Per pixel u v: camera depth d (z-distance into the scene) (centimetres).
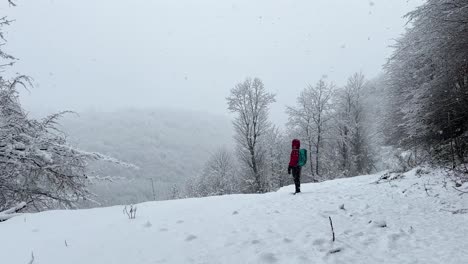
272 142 3381
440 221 560
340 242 454
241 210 697
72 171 1254
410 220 573
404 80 1792
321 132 3150
